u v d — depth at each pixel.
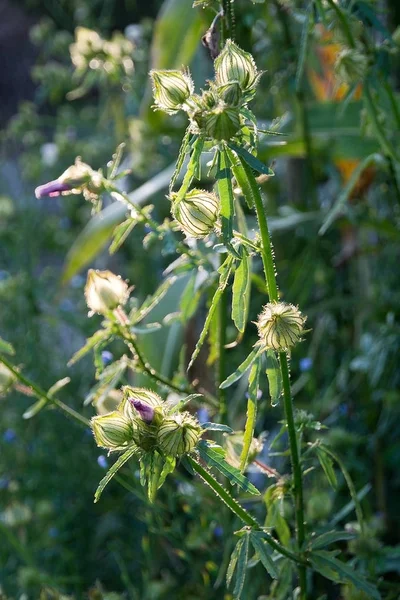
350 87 0.71
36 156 1.59
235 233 0.54
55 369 1.27
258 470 0.71
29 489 1.07
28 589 0.87
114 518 1.03
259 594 0.80
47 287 1.49
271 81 1.02
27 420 1.15
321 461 0.62
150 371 0.67
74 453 1.09
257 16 0.88
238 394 0.90
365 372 0.95
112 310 0.65
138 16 1.90
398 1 0.94
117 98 1.31
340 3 0.72
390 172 0.78
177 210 0.54
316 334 1.06
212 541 0.80
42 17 2.44
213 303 0.55
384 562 0.73
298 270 1.05
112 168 0.66
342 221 0.97
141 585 0.95
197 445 0.54
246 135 0.53
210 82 0.52
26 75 2.44
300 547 0.59
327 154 0.97
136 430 0.54
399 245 1.02
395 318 0.99
